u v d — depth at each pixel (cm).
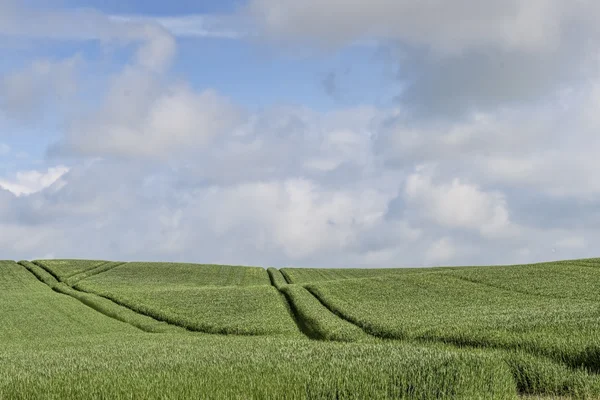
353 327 3131
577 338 1930
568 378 1528
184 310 4262
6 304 4922
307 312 3850
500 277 5084
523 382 1577
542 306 3478
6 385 1314
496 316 2958
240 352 1992
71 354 2220
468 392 1273
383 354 1814
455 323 2795
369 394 1220
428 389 1275
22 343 3256
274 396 1168
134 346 2517
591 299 3788
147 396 1164
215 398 1147
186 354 1995
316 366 1493
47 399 1172
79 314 4456
